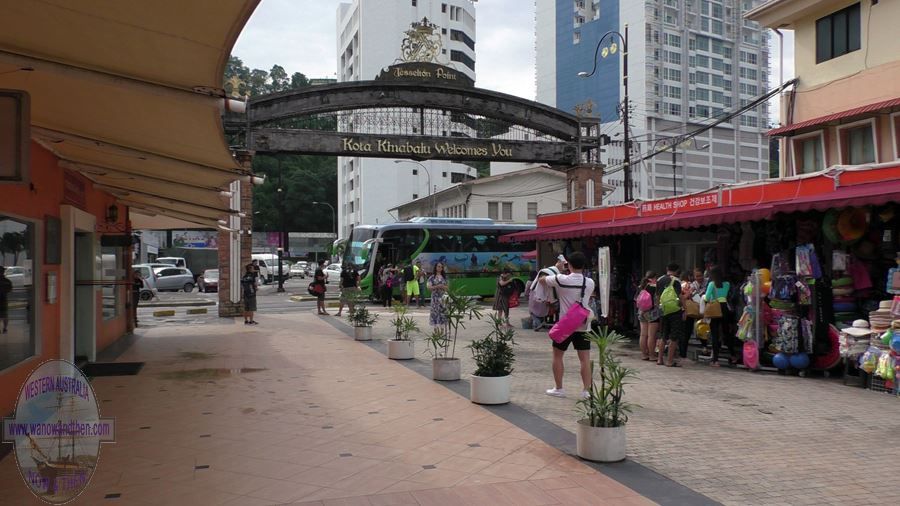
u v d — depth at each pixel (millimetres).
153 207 14688
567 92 85125
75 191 10516
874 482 5293
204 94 5551
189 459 5852
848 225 10094
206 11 4066
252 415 7543
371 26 69625
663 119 83375
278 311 24641
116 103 6160
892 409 7949
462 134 28781
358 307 17016
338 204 80688
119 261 15453
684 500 4863
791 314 10320
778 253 10859
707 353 12086
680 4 85688
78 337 11820
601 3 83938
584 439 5820
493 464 5695
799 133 17594
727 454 6051
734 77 90750
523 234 19344
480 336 16047
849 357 9477
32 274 8328
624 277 15984
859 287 10219
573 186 25359
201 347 13820
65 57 5184
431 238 28688
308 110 21562
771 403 8281
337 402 8250
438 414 7574
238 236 21641
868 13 15961
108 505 4734
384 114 25812
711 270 11242
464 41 75750
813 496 4969
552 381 9742
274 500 4824
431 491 5016
